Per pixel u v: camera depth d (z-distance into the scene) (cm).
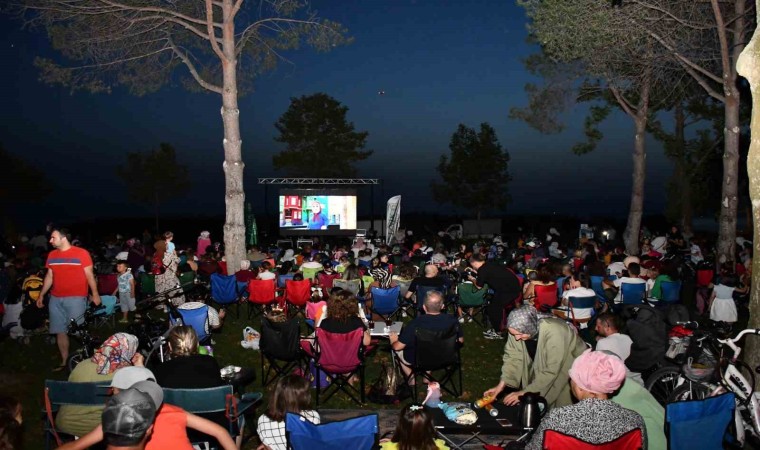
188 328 531
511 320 554
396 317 1150
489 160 4062
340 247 1820
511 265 1312
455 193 4150
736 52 1476
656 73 1842
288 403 451
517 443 453
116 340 513
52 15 1355
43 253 1784
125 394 303
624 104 2092
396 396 706
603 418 355
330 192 2545
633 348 612
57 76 1378
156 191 3919
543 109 2116
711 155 2873
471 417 478
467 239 3125
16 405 359
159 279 1159
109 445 297
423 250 1702
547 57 2088
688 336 627
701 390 546
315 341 709
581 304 894
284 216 2542
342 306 683
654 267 1243
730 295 1002
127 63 1478
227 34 1375
